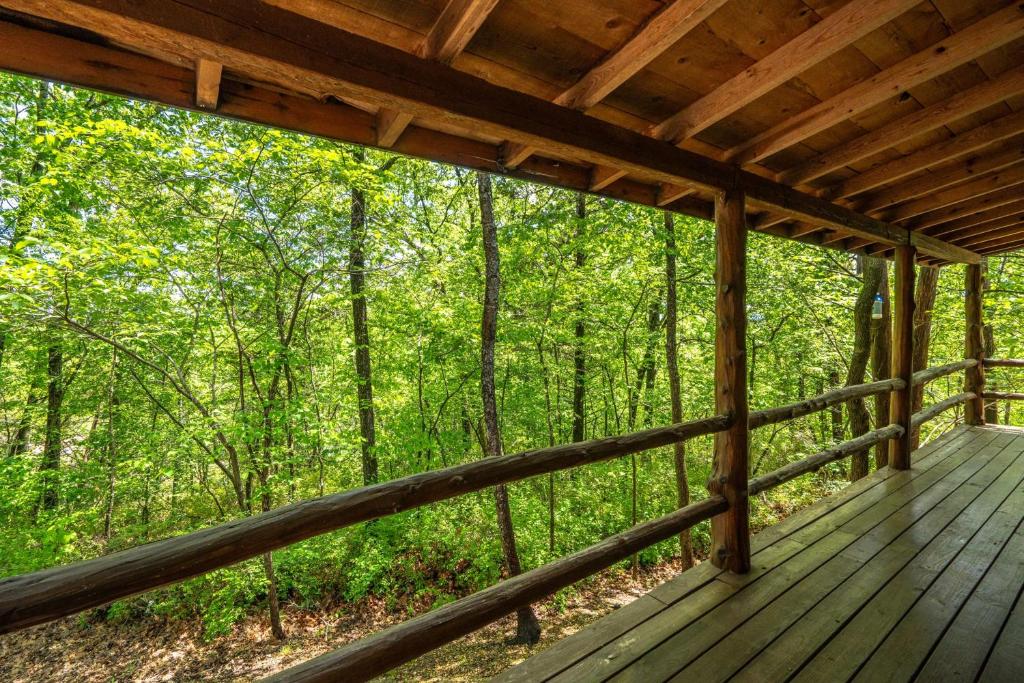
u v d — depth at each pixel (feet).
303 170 19.06
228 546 3.38
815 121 5.94
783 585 6.84
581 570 5.43
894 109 6.23
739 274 7.18
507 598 4.80
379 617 21.89
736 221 7.13
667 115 6.06
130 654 19.07
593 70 4.83
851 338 31.12
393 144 5.57
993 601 6.38
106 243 14.46
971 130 6.93
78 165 15.48
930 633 5.73
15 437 25.21
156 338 19.70
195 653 19.21
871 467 29.96
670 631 5.82
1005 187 9.06
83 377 23.98
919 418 13.14
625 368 30.58
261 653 19.22
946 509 9.59
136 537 22.63
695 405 32.22
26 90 18.81
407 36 4.31
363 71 3.81
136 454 21.29
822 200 8.77
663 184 8.03
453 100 4.30
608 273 26.40
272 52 3.40
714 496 7.38
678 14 3.84
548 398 29.43
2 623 2.62
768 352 33.53
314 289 22.06
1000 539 8.21
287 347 20.44
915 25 4.53
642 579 26.30
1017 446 14.10
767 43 4.65
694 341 30.14
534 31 4.29
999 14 4.28
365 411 26.91
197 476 23.66
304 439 19.88
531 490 28.27
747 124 6.36
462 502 26.02
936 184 8.60
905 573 7.14
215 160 16.65
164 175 17.11
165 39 3.11
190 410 22.22
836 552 7.84
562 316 27.73
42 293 14.85
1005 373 28.89
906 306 12.16
